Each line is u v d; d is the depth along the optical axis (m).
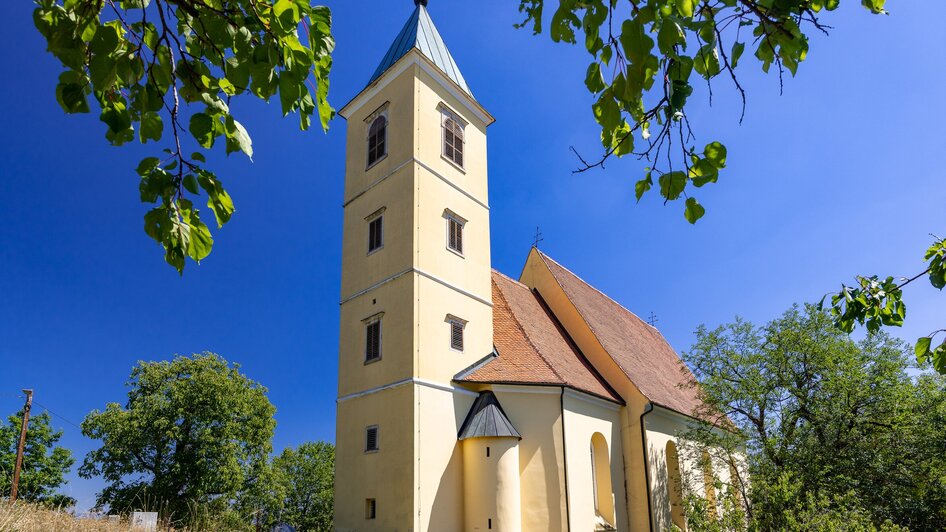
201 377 41.19
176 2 3.66
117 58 3.43
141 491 37.31
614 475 26.88
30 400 36.56
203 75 3.95
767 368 26.23
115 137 3.89
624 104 4.06
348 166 28.22
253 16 3.74
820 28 3.95
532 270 35.12
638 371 32.78
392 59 28.08
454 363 23.92
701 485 30.84
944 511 22.89
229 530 19.94
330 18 3.77
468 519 21.72
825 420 24.56
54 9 3.52
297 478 66.19
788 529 18.83
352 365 24.55
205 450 39.62
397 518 20.69
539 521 22.19
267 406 44.44
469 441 22.53
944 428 24.02
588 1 3.72
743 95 3.95
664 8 3.58
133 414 39.47
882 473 23.70
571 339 31.88
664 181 4.33
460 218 26.47
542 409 23.89
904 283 9.68
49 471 45.34
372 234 25.84
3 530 12.81
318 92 4.07
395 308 23.52
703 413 28.36
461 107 28.47
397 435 21.67
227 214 4.00
